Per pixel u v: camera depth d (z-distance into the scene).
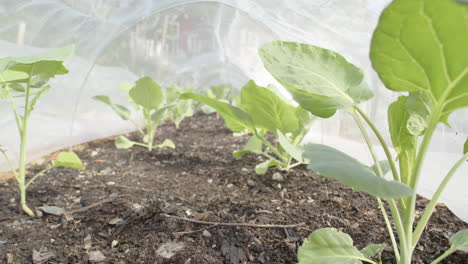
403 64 0.78
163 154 2.84
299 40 2.34
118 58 3.09
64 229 1.48
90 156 2.71
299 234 1.42
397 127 1.07
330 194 1.84
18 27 1.96
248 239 1.39
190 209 1.68
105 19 2.20
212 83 6.50
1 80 1.40
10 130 2.24
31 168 2.31
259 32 2.96
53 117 2.53
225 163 2.55
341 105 0.99
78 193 1.88
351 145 2.45
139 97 2.71
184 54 4.27
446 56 0.71
